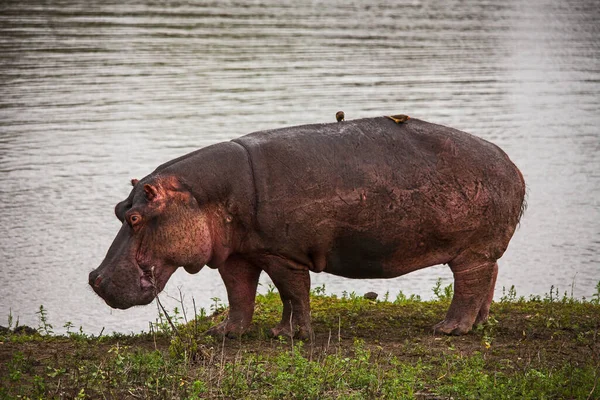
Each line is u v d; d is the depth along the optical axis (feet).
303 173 100.78
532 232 206.18
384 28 547.90
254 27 538.47
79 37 477.77
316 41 488.85
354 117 298.35
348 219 102.17
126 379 86.99
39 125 290.15
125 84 361.30
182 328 113.50
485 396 83.25
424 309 124.88
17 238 190.80
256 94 343.87
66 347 101.14
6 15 551.18
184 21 557.33
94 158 251.80
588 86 381.19
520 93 360.07
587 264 185.88
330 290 175.63
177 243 97.96
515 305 127.95
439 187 104.32
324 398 83.20
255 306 125.18
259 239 101.24
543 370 92.02
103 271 96.94
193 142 266.57
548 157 262.67
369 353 93.81
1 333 113.70
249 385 86.17
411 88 361.10
